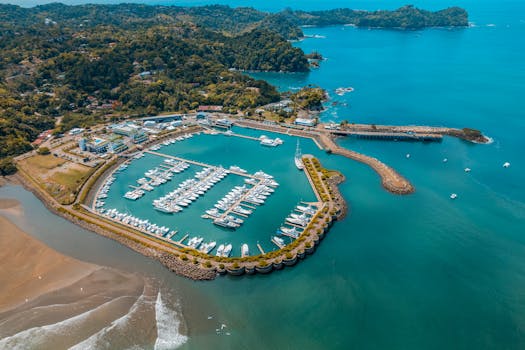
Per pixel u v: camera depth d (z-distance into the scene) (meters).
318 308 120.00
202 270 130.75
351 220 162.62
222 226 158.38
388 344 108.50
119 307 117.62
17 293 123.69
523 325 113.44
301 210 167.88
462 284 128.88
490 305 120.50
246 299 122.69
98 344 105.81
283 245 145.12
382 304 121.50
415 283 129.50
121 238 149.38
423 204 173.12
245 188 187.62
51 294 122.81
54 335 108.44
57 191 187.38
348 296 124.44
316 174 198.25
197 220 163.12
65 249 144.75
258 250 143.38
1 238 151.25
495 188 185.25
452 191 183.12
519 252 142.62
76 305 118.44
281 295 124.56
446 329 112.75
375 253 143.38
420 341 109.19
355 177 198.38
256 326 113.38
